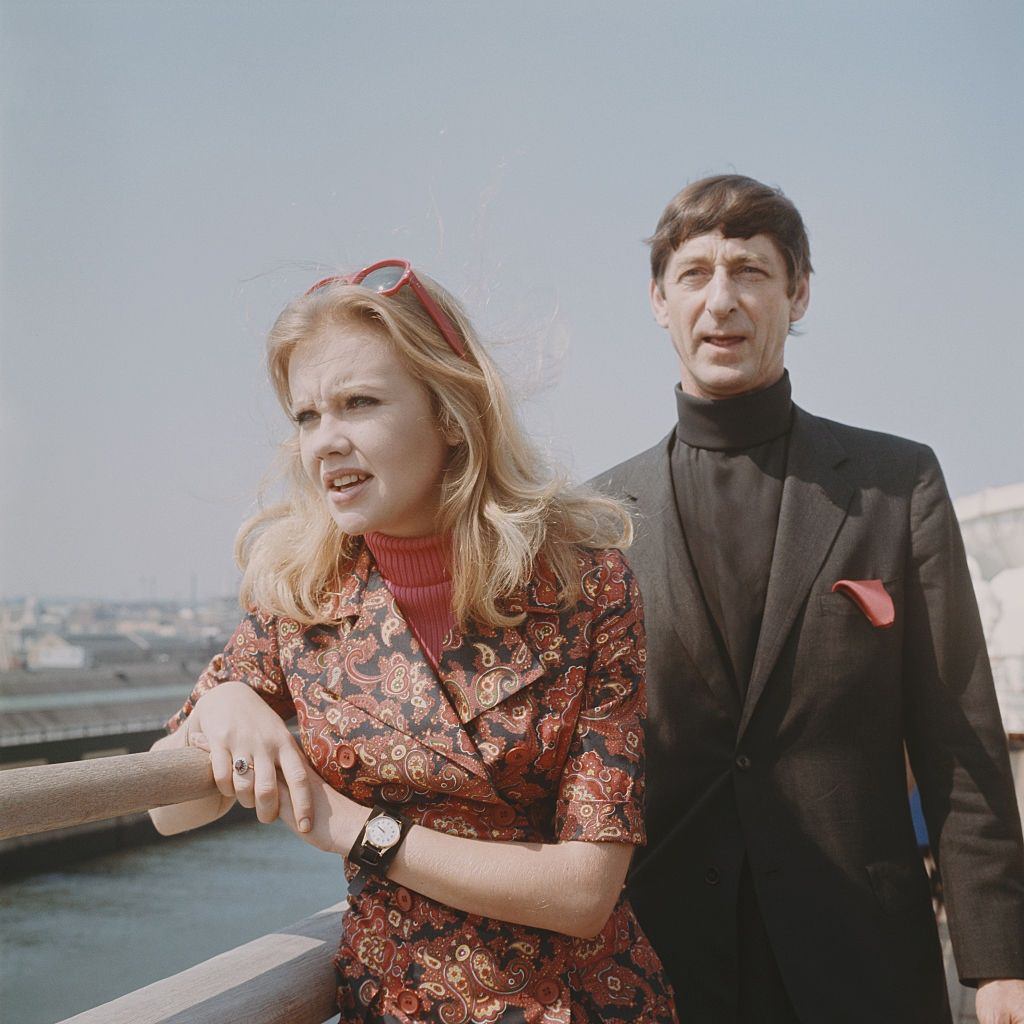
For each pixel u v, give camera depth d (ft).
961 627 5.96
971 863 5.74
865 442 6.40
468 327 4.37
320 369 4.12
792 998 5.68
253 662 4.42
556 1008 3.93
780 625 5.97
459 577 4.14
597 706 4.18
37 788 3.20
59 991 68.03
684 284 6.30
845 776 5.89
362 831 3.95
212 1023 3.71
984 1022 5.63
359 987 4.08
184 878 88.53
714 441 6.38
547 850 3.95
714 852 5.97
